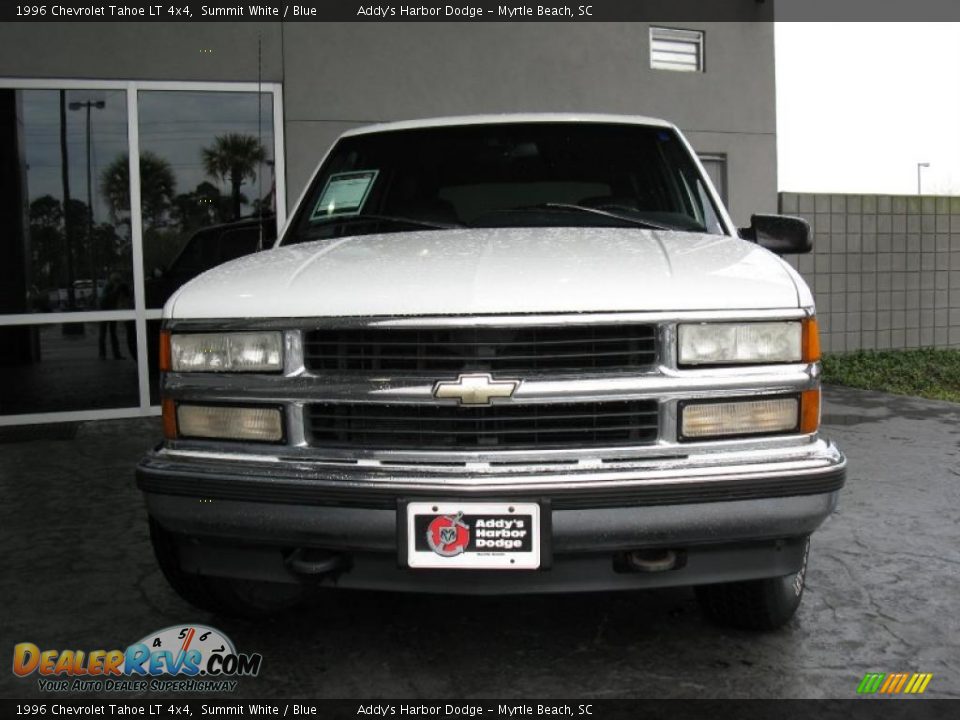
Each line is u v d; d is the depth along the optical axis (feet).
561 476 7.81
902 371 31.65
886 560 12.52
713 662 9.39
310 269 9.05
